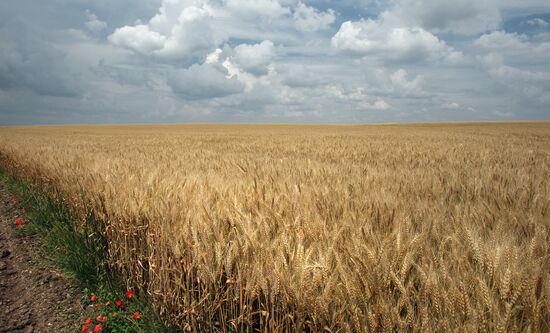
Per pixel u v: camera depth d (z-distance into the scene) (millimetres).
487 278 2070
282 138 30250
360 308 2051
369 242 2570
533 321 1733
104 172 6098
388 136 34562
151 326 3307
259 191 4074
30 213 7207
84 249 4789
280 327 2453
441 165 9281
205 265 2898
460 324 1760
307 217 3150
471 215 3314
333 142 22906
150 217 3920
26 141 21938
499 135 36125
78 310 3857
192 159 10266
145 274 3967
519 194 4262
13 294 4199
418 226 2984
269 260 2539
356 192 4328
